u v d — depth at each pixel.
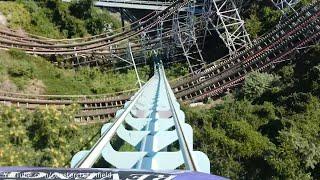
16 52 60.69
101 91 61.19
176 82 59.75
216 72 59.94
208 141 36.47
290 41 57.00
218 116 41.00
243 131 37.38
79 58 67.38
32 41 67.06
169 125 22.53
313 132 37.53
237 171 33.72
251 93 50.09
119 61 69.06
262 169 33.66
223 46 69.00
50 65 63.47
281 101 44.38
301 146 34.03
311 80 45.91
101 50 68.81
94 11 75.06
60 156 37.84
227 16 66.00
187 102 54.22
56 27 72.56
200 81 58.38
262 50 58.75
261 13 69.19
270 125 39.25
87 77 64.38
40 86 57.75
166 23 75.69
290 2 65.50
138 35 70.12
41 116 41.62
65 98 56.59
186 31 68.44
